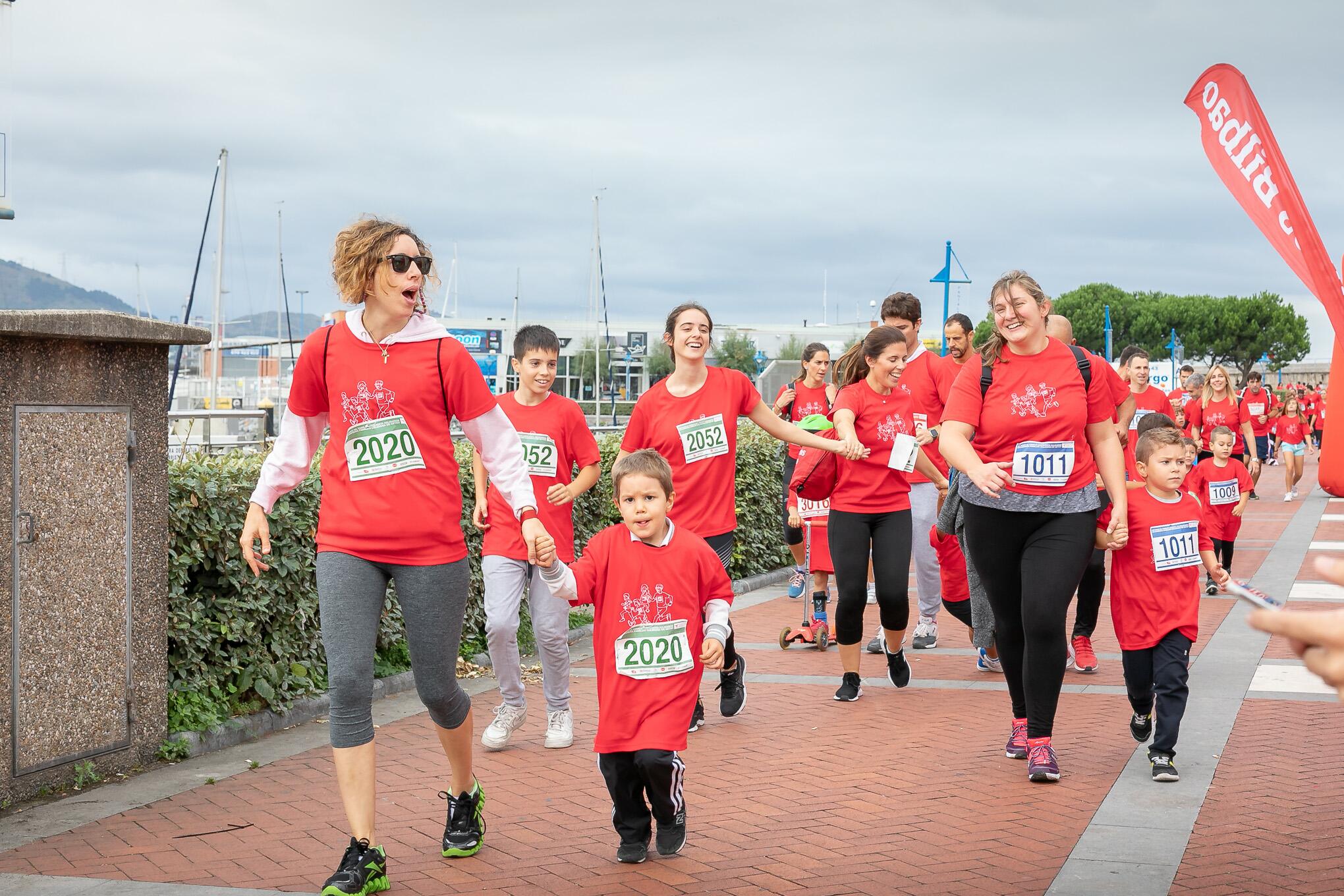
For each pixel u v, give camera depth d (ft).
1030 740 19.01
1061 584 18.65
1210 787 18.38
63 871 15.10
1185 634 19.29
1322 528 58.70
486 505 21.80
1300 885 14.11
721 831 16.65
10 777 17.98
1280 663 27.86
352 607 14.40
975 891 14.06
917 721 23.24
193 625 22.16
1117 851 15.46
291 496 24.49
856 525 24.99
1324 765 19.52
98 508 19.42
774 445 47.78
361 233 14.30
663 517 15.42
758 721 23.49
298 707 23.80
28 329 17.47
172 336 20.16
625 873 14.98
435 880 14.73
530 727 23.59
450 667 14.98
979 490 19.20
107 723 19.58
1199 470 39.11
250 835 16.56
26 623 18.17
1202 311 303.07
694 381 22.74
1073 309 310.86
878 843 16.01
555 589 15.10
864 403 24.64
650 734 14.98
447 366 14.62
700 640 15.57
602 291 200.13
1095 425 19.35
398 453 14.46
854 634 25.09
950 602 27.94
